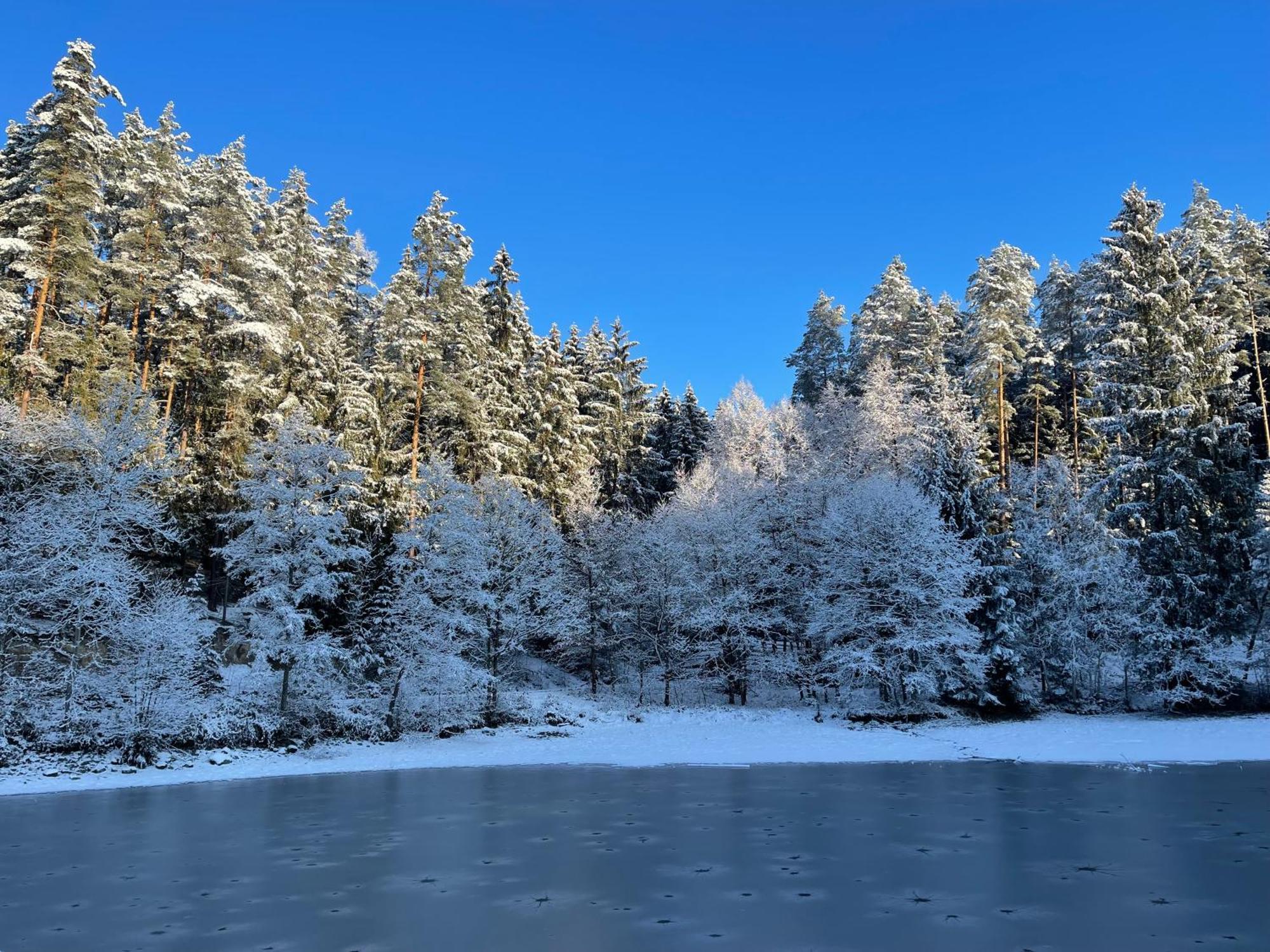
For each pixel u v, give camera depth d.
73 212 27.53
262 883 9.46
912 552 31.25
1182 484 30.42
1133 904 8.16
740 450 50.06
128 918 8.09
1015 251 41.38
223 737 22.80
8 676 20.50
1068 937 7.13
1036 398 43.22
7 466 22.44
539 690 35.31
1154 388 31.64
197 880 9.69
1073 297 46.66
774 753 23.41
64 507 21.78
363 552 26.45
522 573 31.56
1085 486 37.72
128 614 21.58
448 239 36.47
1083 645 31.91
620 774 19.95
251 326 30.42
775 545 38.72
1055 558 32.78
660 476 55.94
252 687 25.23
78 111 27.44
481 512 31.42
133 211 31.66
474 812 14.53
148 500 24.30
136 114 36.31
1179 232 38.09
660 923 7.66
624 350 55.53
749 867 10.00
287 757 22.98
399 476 34.19
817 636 33.84
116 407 23.56
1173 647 29.77
